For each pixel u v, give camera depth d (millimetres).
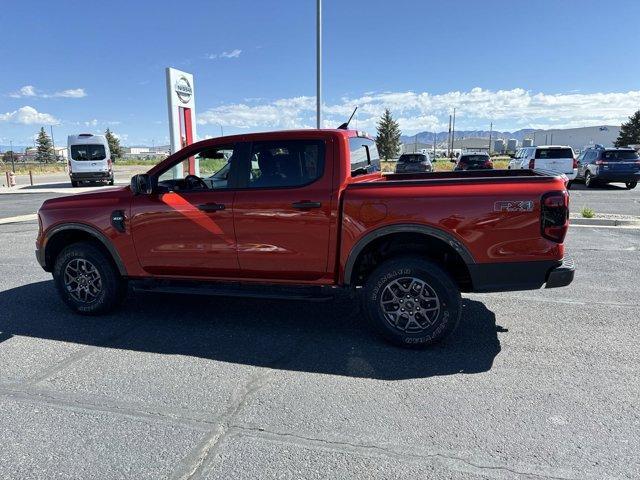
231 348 4336
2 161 79312
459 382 3646
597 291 5957
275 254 4473
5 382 3689
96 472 2643
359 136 5020
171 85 14570
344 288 4531
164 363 4020
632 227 10797
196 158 4758
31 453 2807
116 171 50406
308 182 4379
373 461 2721
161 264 4852
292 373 3826
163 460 2742
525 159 21500
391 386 3596
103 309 5145
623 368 3855
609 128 105125
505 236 3973
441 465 2680
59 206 5145
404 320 4258
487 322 4934
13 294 6047
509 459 2721
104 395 3482
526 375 3752
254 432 3012
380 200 4125
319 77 15320
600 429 3002
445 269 4230
